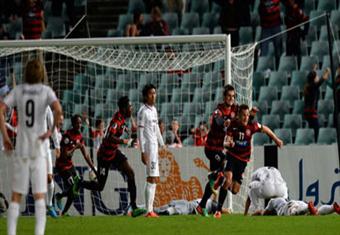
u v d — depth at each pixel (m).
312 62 83.44
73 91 74.44
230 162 47.94
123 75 75.44
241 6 86.25
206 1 91.81
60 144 52.41
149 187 49.12
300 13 84.06
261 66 84.00
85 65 69.88
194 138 63.91
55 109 29.59
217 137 48.00
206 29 89.25
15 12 94.88
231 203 53.66
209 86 68.50
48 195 50.41
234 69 58.97
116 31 91.19
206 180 54.66
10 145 29.91
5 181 55.41
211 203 53.00
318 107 79.38
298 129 76.69
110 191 55.66
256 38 85.44
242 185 55.25
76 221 46.00
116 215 54.22
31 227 42.12
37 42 56.12
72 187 52.06
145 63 65.12
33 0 89.00
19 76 71.25
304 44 85.31
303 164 54.44
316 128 77.44
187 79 71.56
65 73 74.94
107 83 75.50
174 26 90.56
